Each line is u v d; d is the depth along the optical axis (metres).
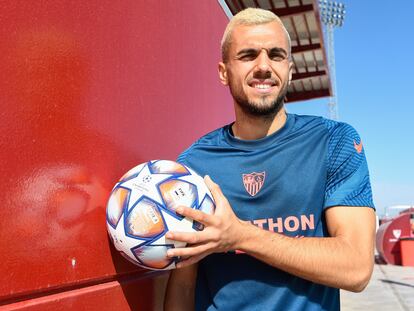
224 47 1.90
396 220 14.02
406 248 13.60
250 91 1.79
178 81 2.53
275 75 1.79
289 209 1.73
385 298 8.01
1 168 1.13
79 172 1.48
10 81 1.18
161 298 2.13
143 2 2.08
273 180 1.75
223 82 2.01
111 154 1.70
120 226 1.46
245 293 1.72
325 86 10.44
